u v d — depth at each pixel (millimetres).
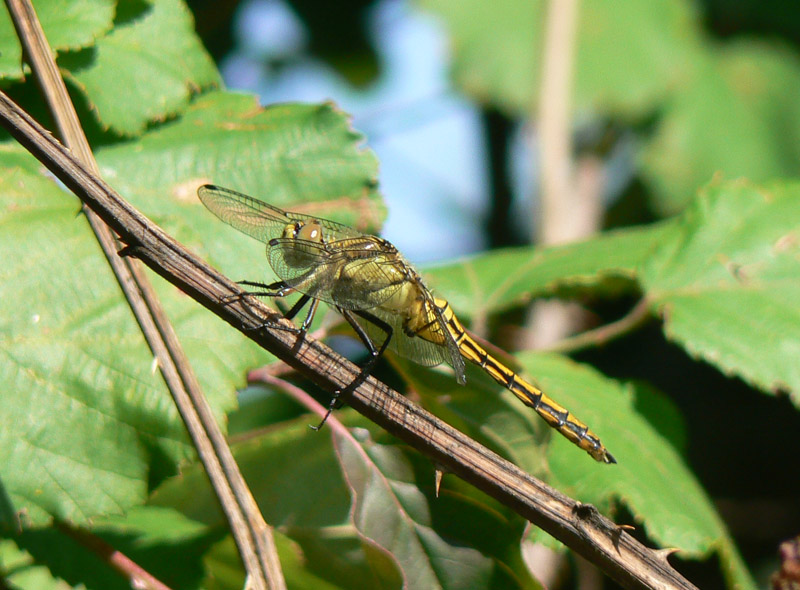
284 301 1318
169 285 1308
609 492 1321
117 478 1297
